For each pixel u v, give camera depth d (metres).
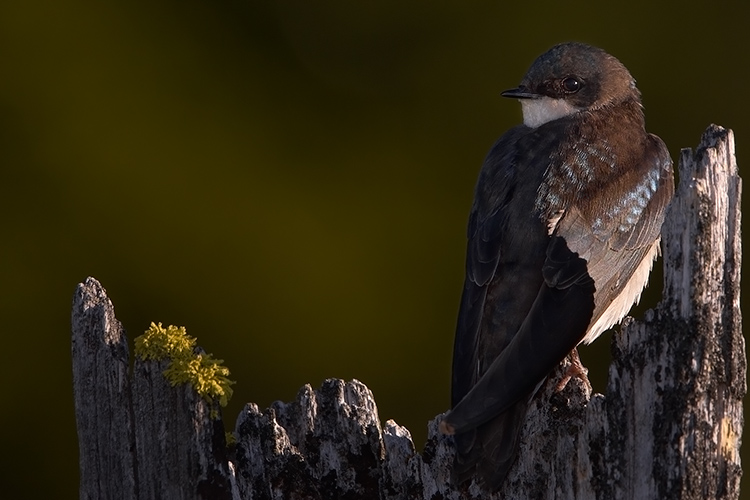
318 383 17.41
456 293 17.55
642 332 7.75
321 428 8.61
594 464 7.92
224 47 18.17
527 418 8.69
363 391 8.66
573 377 9.66
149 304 17.47
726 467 7.67
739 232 7.70
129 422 8.19
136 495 8.20
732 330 7.68
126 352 8.23
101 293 8.29
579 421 8.41
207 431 8.12
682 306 7.65
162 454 8.16
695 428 7.59
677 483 7.61
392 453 8.50
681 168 7.80
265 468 8.41
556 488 8.20
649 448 7.70
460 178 17.94
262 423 8.41
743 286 18.27
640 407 7.73
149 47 17.97
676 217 7.70
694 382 7.58
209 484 8.14
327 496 8.54
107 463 8.23
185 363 8.12
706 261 7.62
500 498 8.42
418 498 8.48
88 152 17.55
